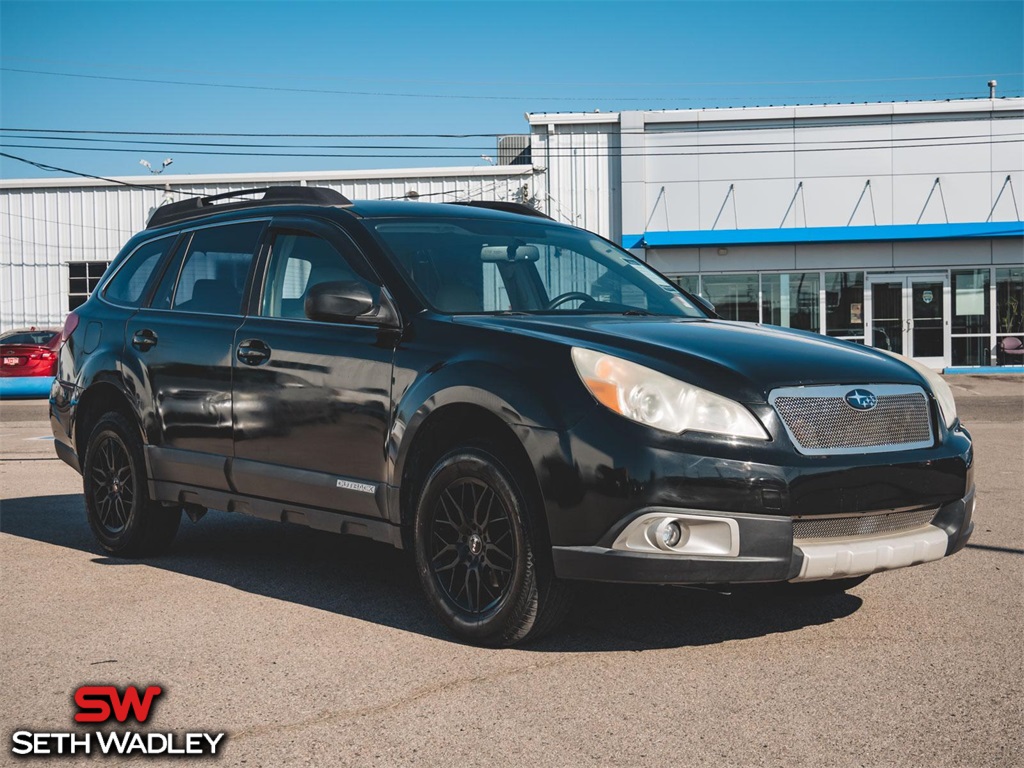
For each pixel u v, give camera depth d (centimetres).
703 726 294
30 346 1806
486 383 366
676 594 446
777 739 284
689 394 343
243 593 455
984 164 2550
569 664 351
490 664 352
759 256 2611
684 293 506
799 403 350
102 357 544
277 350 448
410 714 306
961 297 2567
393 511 398
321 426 426
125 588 466
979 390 1944
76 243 2830
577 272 480
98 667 354
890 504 356
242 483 462
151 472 510
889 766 266
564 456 344
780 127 2592
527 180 2700
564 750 278
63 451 578
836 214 2591
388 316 409
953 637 379
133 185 2808
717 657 357
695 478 333
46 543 575
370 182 2762
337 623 406
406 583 474
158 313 528
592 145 2683
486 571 372
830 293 2598
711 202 2625
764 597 439
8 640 386
